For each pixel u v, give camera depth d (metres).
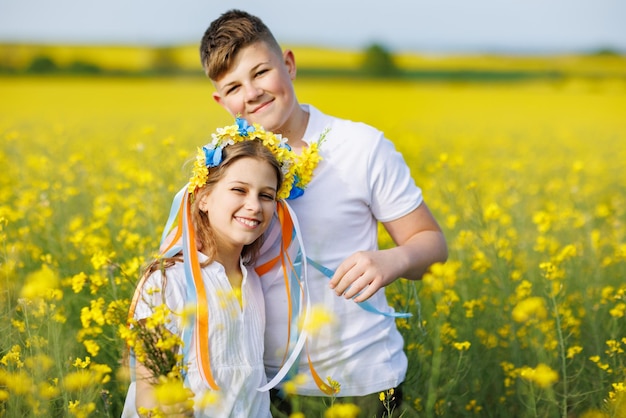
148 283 2.26
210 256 2.37
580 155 10.19
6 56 26.97
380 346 2.59
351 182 2.59
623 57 31.09
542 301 3.51
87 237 3.78
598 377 3.06
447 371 3.05
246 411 2.25
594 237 4.21
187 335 2.23
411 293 2.94
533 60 31.17
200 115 14.62
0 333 2.69
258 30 2.59
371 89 23.88
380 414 2.57
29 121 12.48
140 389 2.16
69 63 27.09
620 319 3.32
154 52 28.17
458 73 28.86
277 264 2.55
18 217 4.05
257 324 2.44
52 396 2.43
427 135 12.58
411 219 2.67
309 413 2.54
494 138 12.40
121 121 14.05
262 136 2.41
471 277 3.93
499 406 3.11
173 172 4.59
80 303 3.40
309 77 27.53
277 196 2.46
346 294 2.38
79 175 5.50
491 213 3.96
